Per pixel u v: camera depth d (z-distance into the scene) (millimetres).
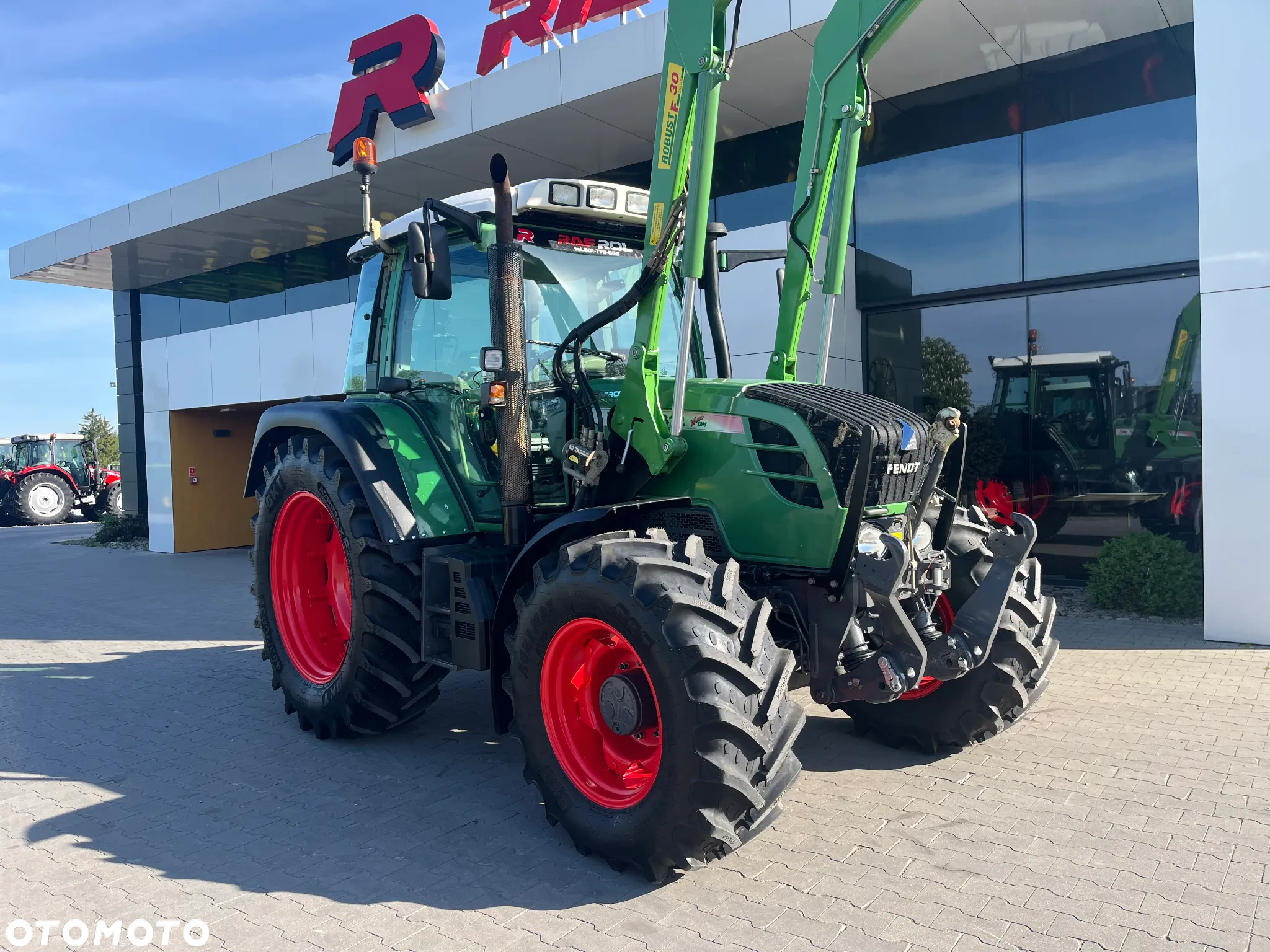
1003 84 8336
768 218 10031
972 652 3373
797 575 3336
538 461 4086
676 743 2727
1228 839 3115
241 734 4625
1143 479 7922
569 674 3188
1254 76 5602
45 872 3096
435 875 3008
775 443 3324
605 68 8680
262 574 4836
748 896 2805
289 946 2582
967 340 8727
